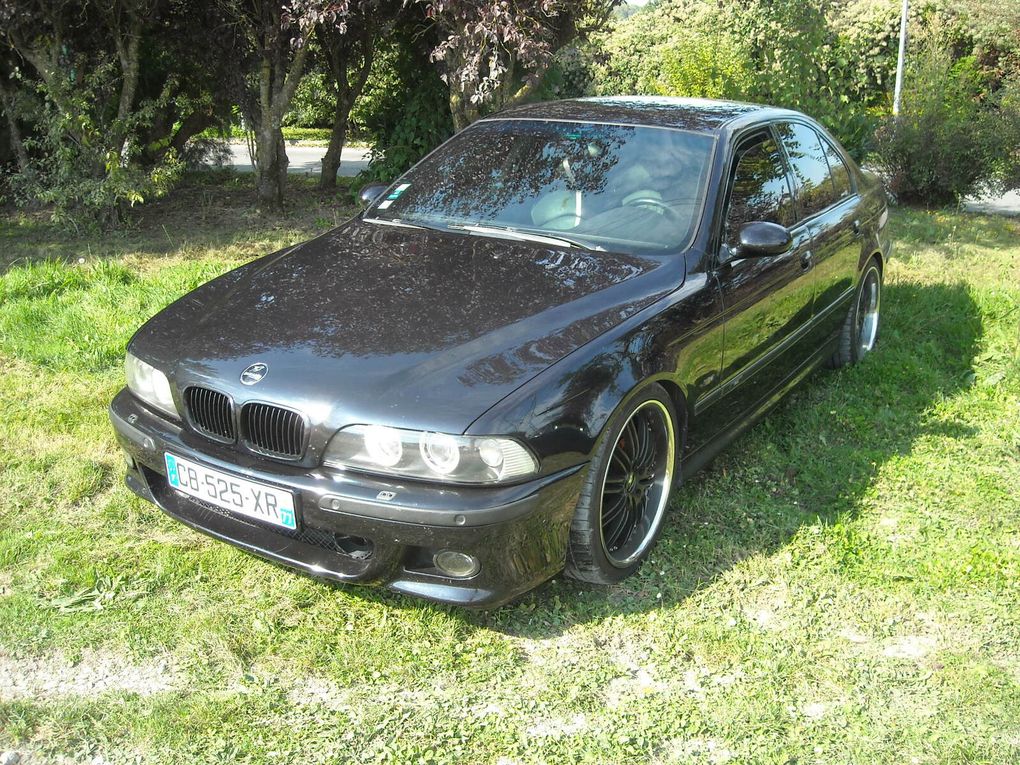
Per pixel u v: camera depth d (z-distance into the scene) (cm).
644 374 298
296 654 279
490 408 259
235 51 900
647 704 262
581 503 287
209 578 315
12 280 603
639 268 334
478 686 268
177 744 242
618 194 371
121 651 279
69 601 299
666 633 292
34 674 268
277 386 273
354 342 288
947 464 410
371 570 269
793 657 282
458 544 256
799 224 428
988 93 1240
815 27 1107
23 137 938
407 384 266
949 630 297
